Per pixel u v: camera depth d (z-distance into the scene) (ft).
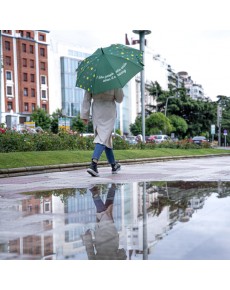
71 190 20.72
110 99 28.17
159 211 14.23
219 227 11.50
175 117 258.57
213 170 31.96
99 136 28.30
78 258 9.18
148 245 9.87
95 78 26.58
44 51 288.92
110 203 16.35
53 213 14.66
